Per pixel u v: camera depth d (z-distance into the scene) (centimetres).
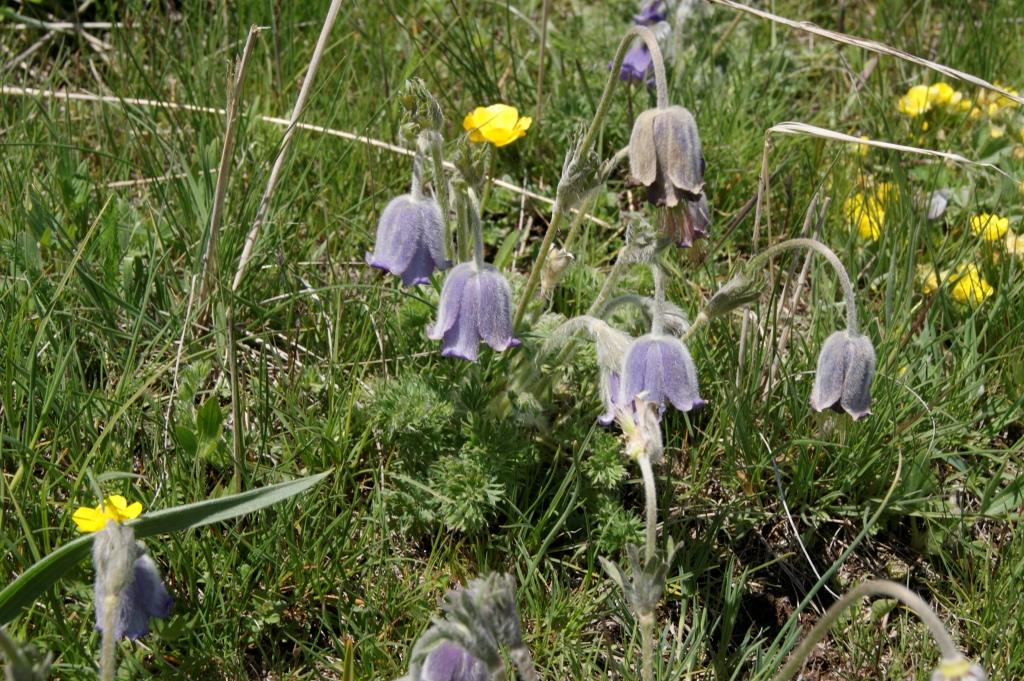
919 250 88
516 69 96
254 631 71
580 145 72
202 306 79
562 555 75
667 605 75
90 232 76
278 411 76
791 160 92
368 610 71
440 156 72
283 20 95
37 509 70
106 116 88
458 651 63
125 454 74
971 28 100
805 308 87
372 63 95
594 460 74
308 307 82
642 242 71
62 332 76
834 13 106
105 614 62
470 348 71
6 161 84
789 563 77
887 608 76
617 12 103
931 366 82
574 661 71
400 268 72
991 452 80
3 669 66
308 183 89
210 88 92
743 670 73
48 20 98
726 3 76
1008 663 72
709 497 79
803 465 77
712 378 80
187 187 85
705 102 95
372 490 75
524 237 88
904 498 78
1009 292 83
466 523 73
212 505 66
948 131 97
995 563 76
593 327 71
